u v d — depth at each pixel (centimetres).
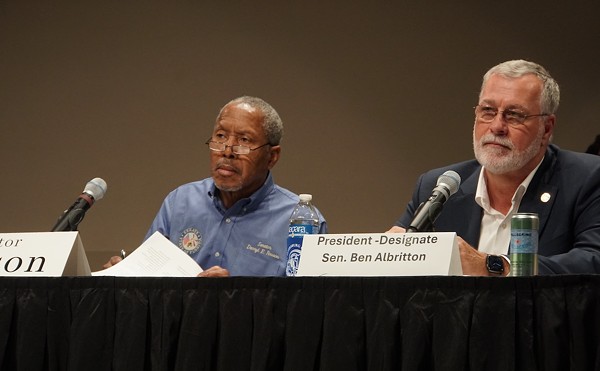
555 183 584
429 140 1017
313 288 387
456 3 1018
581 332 356
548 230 574
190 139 1063
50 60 1095
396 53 1031
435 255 393
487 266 479
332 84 1041
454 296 371
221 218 674
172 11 1079
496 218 593
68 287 411
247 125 666
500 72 582
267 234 663
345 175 1031
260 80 1056
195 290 399
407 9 1030
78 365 402
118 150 1073
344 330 380
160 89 1073
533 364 360
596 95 977
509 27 1002
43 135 1086
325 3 1050
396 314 376
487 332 365
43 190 1079
